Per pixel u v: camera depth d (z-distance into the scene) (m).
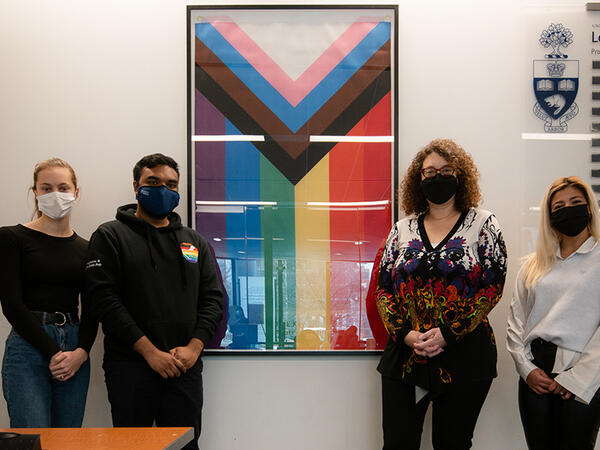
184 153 2.57
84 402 2.16
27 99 2.57
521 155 2.55
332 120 2.54
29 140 2.56
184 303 2.14
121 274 2.10
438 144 2.16
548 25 2.56
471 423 2.04
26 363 2.01
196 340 2.12
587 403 1.91
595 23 2.55
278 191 2.54
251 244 2.53
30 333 2.00
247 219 2.53
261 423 2.51
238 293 2.52
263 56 2.55
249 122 2.54
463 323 1.94
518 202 2.55
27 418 1.97
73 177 2.22
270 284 2.52
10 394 2.00
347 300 2.52
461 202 2.17
